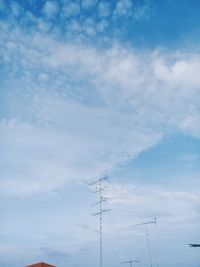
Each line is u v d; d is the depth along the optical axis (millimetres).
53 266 37406
